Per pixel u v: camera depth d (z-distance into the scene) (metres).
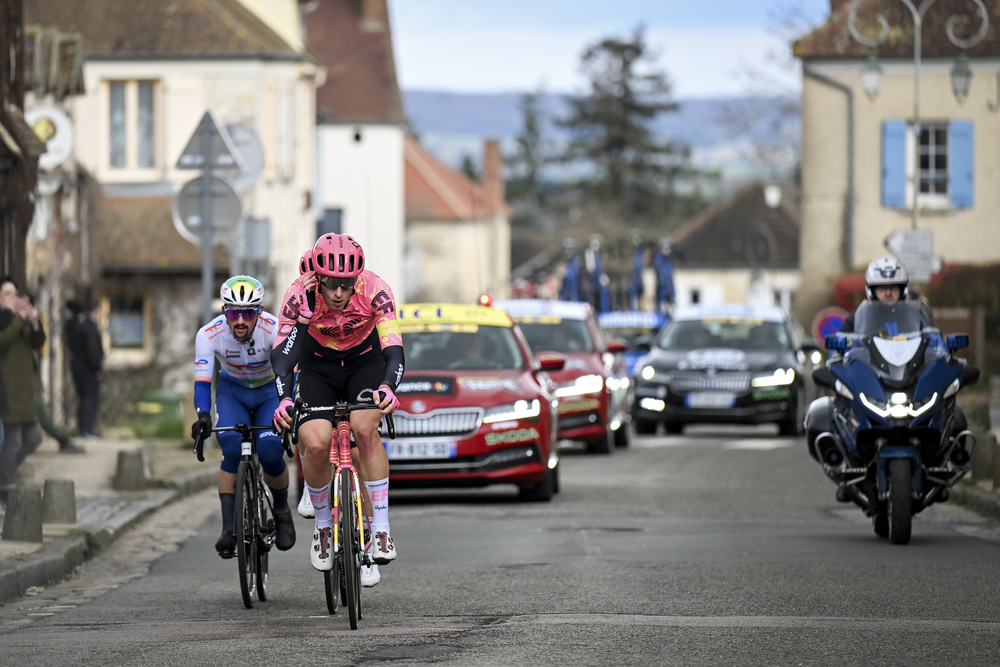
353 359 22.33
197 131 48.09
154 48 98.62
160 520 36.59
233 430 24.17
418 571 26.84
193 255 93.69
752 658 18.09
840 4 104.62
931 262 65.75
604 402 54.41
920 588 24.17
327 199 157.62
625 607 22.42
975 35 98.75
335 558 22.06
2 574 25.06
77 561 29.30
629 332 90.50
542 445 38.47
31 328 37.09
